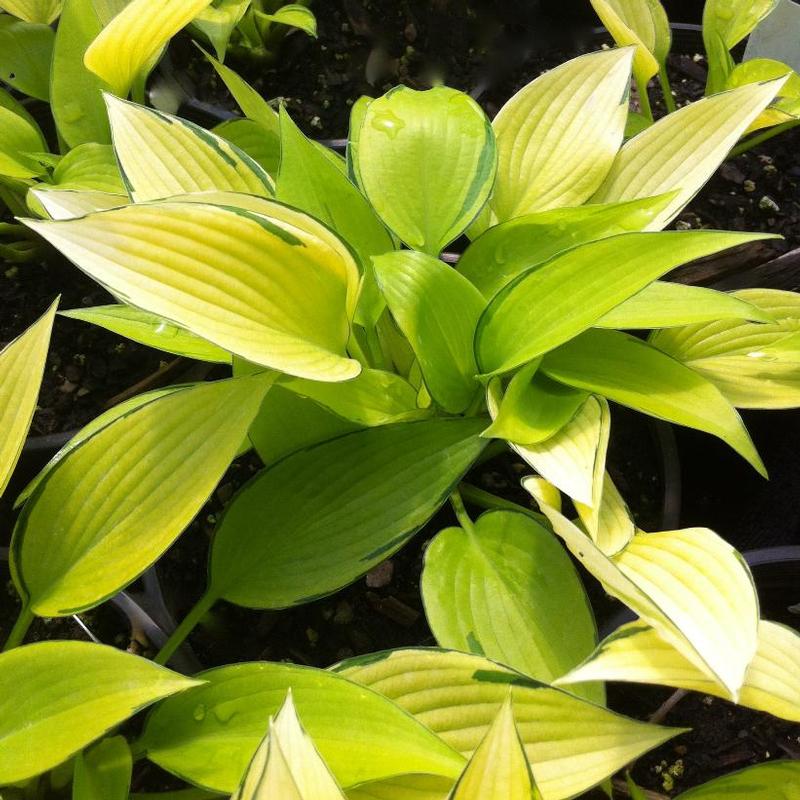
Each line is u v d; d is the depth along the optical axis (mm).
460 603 426
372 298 474
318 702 368
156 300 343
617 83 514
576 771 366
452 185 468
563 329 399
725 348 503
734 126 489
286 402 460
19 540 381
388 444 438
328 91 725
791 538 562
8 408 384
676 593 370
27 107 676
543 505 377
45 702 347
